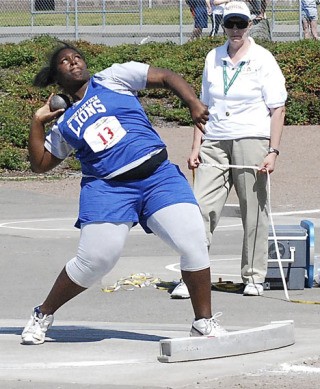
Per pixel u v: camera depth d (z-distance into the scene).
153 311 19.38
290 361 14.54
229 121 19.70
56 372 14.09
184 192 14.85
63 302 15.67
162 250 26.72
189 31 75.56
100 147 14.58
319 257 23.09
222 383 13.41
